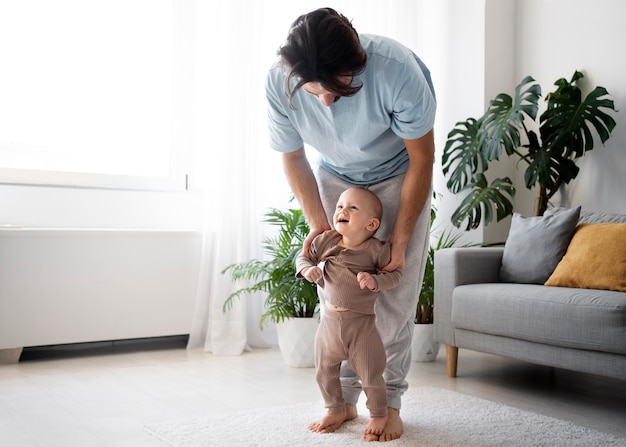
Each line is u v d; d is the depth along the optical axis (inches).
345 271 77.5
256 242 153.2
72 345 148.5
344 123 72.6
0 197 143.1
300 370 125.8
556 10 160.2
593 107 141.5
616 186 145.7
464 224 168.4
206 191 149.9
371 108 71.0
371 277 73.5
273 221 140.8
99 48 153.1
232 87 149.6
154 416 90.6
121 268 141.9
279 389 108.8
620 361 93.4
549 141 146.6
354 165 80.1
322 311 85.7
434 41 177.2
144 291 144.4
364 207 77.5
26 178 143.7
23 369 123.3
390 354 82.1
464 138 158.6
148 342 155.8
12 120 144.8
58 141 149.3
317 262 81.4
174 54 157.5
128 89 156.0
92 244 138.7
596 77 150.9
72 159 150.5
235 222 149.1
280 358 138.7
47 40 147.9
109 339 140.3
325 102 65.6
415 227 80.0
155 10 158.1
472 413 92.1
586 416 95.6
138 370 123.4
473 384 116.0
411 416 90.4
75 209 150.9
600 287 106.6
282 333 130.9
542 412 97.4
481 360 139.5
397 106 70.5
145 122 157.9
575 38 155.6
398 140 78.1
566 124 141.9
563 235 120.3
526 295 106.3
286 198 160.7
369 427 79.0
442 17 175.3
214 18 151.7
